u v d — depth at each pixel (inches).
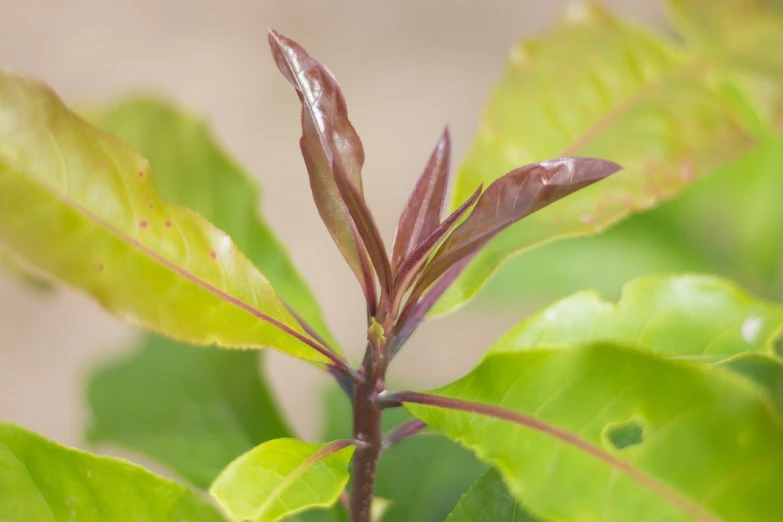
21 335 44.5
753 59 22.6
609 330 20.2
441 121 47.2
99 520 19.6
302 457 18.9
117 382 23.0
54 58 47.8
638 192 22.0
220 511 19.8
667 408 18.2
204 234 19.3
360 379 19.9
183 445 22.6
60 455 19.6
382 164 46.1
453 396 19.1
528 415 18.6
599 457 18.2
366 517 20.3
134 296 18.9
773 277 28.3
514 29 49.5
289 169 46.2
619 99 22.5
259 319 19.5
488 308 31.4
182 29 49.0
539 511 18.2
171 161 22.0
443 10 49.8
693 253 28.0
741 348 19.9
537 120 22.4
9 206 18.5
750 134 22.4
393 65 48.6
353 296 45.0
